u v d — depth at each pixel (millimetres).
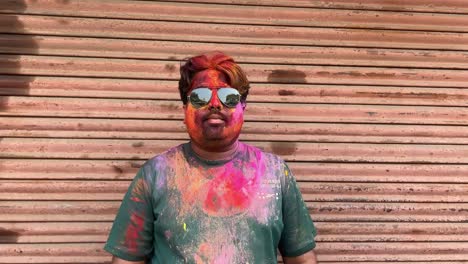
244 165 1805
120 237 1777
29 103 2363
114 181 2436
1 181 2377
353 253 2590
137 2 2396
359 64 2547
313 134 2539
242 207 1717
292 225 1864
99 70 2396
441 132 2605
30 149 2379
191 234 1676
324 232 2572
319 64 2525
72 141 2402
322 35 2518
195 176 1760
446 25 2582
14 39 2330
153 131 2447
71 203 2418
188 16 2432
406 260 2611
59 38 2361
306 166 2547
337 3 2514
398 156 2590
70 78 2383
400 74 2572
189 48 2441
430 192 2611
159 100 2443
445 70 2598
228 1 2451
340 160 2561
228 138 1736
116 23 2391
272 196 1767
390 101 2576
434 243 2631
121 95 2418
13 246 2396
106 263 2439
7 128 2359
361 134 2568
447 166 2611
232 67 1759
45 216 2408
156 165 1797
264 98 2506
